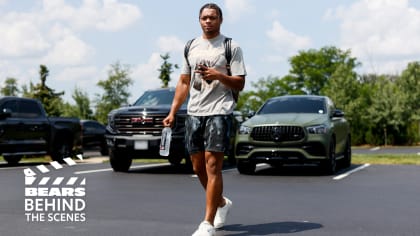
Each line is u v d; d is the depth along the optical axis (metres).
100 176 11.50
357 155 18.75
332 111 12.88
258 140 11.69
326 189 9.17
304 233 5.50
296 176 11.53
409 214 6.65
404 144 40.34
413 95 42.56
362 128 41.16
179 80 5.69
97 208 7.07
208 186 5.28
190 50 5.54
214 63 5.38
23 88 65.69
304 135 11.47
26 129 15.40
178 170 13.20
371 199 7.96
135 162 16.16
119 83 64.88
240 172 12.25
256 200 7.86
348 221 6.18
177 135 11.96
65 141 16.77
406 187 9.42
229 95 5.42
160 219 6.28
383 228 5.77
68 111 63.16
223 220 5.73
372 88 49.50
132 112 12.21
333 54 68.06
